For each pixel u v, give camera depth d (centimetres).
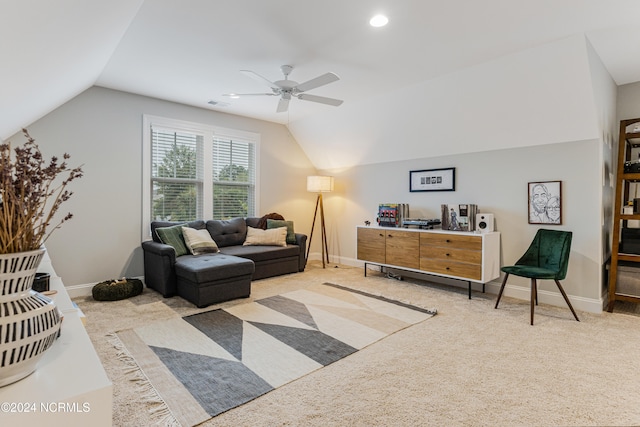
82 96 381
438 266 403
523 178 373
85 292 386
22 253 78
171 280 370
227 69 340
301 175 611
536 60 299
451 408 177
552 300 355
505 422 166
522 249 376
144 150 428
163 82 378
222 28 259
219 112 499
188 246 418
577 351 243
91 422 76
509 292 385
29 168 84
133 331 276
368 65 329
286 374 211
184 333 273
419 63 324
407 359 232
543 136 353
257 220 519
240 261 370
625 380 204
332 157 580
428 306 347
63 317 120
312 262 597
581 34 264
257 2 224
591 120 317
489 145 395
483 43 282
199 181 485
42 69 204
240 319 307
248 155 544
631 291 323
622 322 301
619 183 326
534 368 219
